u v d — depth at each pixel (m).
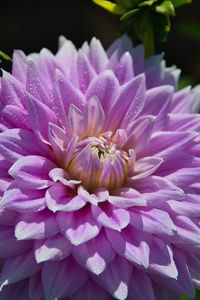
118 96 0.61
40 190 0.57
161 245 0.56
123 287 0.55
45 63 0.61
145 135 0.60
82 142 0.59
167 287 0.58
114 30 1.25
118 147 0.61
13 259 0.56
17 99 0.58
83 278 0.56
